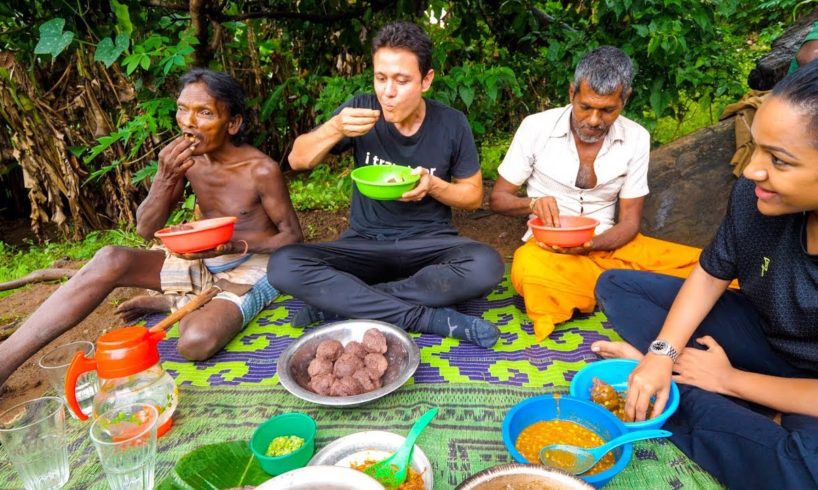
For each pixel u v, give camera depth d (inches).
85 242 179.2
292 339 98.4
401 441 60.3
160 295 110.8
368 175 95.0
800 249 58.8
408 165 104.2
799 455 51.0
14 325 116.4
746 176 52.1
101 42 114.3
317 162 99.3
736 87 148.7
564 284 95.7
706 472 62.1
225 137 99.3
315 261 94.7
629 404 65.0
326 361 78.4
